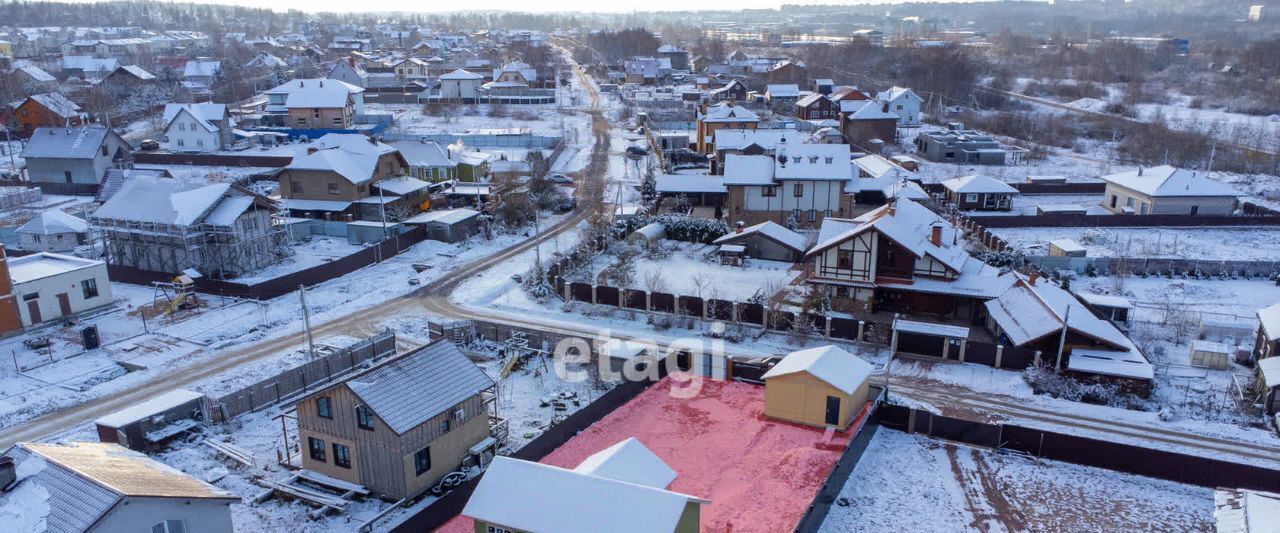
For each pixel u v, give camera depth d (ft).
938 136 350.02
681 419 123.03
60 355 145.59
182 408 116.88
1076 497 102.22
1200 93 540.11
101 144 285.23
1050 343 136.87
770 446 114.73
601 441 115.85
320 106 379.76
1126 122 417.49
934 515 98.53
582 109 462.60
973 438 114.62
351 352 139.03
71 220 213.66
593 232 213.05
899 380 134.31
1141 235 226.17
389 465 98.43
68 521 67.36
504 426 114.21
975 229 225.56
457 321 152.97
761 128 367.45
